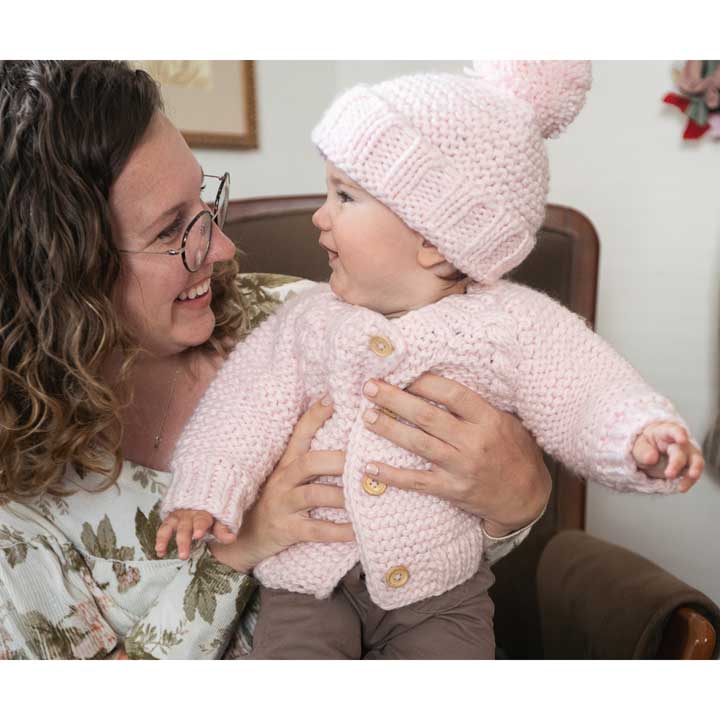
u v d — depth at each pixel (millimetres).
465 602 853
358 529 797
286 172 2039
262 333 938
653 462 688
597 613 1189
